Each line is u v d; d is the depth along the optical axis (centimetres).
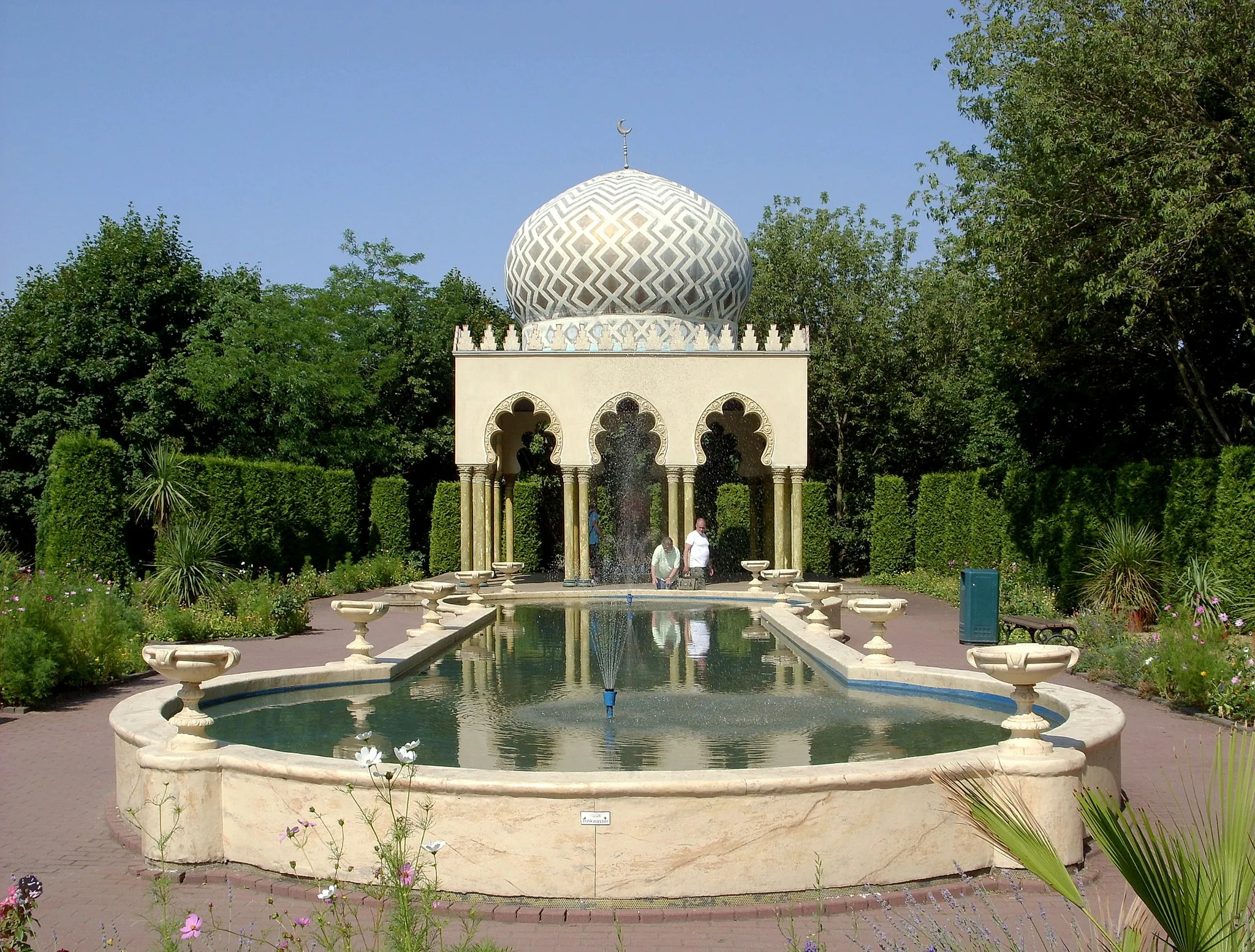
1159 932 489
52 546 1944
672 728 948
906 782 654
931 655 1555
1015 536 2408
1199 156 1688
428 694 1134
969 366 3481
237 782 693
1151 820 764
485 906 618
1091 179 1836
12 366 3033
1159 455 2408
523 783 628
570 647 1543
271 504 2539
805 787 636
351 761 680
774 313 3584
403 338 3775
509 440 2914
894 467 3638
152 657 711
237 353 3147
